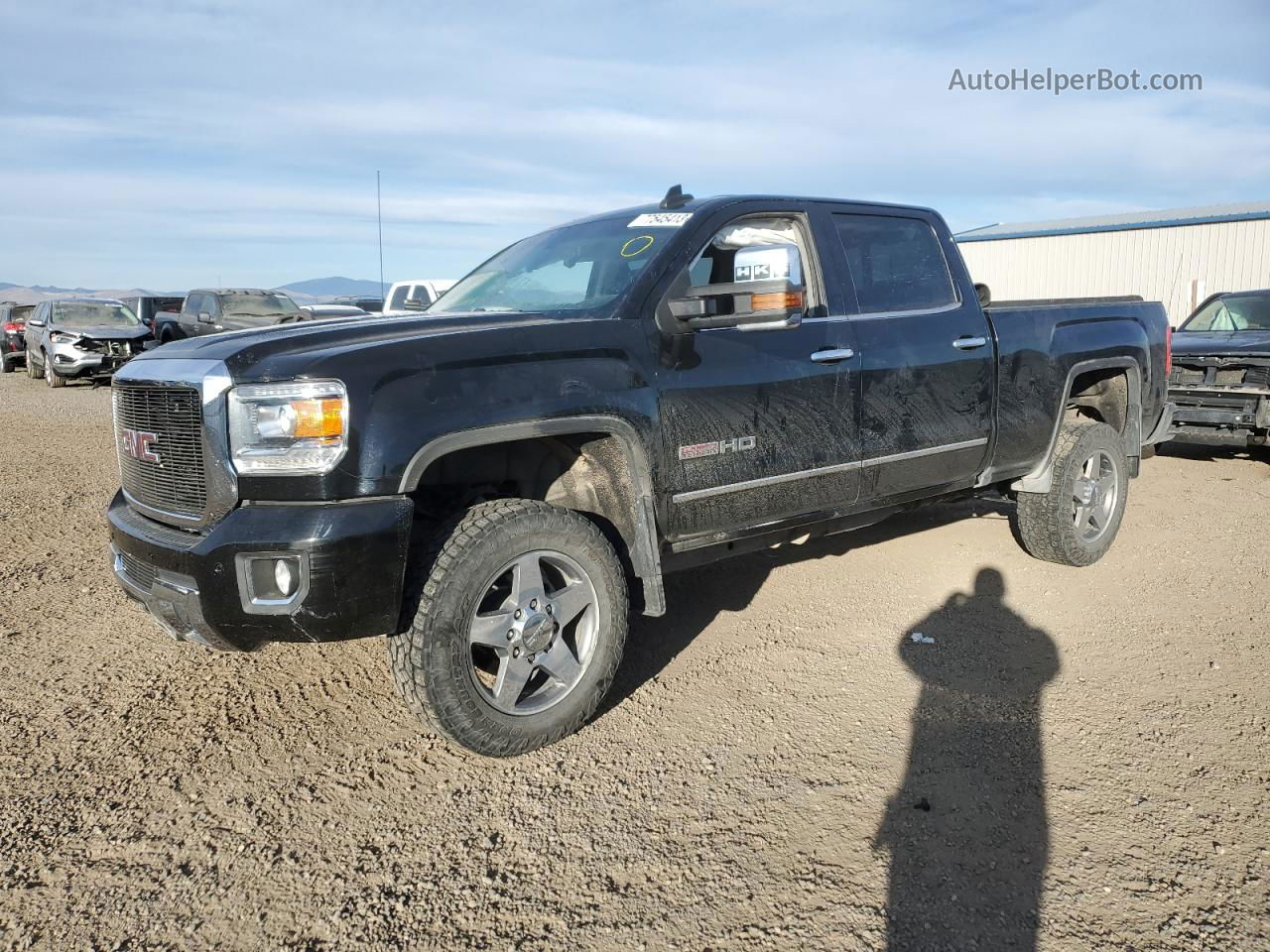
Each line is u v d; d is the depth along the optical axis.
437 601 2.93
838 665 4.00
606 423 3.27
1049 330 5.06
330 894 2.48
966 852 2.64
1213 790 2.93
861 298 4.27
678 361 3.52
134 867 2.60
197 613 2.88
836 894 2.46
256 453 2.83
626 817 2.85
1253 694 3.62
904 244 4.58
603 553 3.30
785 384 3.83
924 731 3.38
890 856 2.63
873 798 2.93
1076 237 26.22
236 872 2.58
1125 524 6.41
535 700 3.23
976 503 7.12
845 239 4.28
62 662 4.03
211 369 2.90
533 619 3.13
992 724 3.43
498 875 2.57
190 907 2.43
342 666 4.04
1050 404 5.04
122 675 3.91
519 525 3.08
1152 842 2.66
